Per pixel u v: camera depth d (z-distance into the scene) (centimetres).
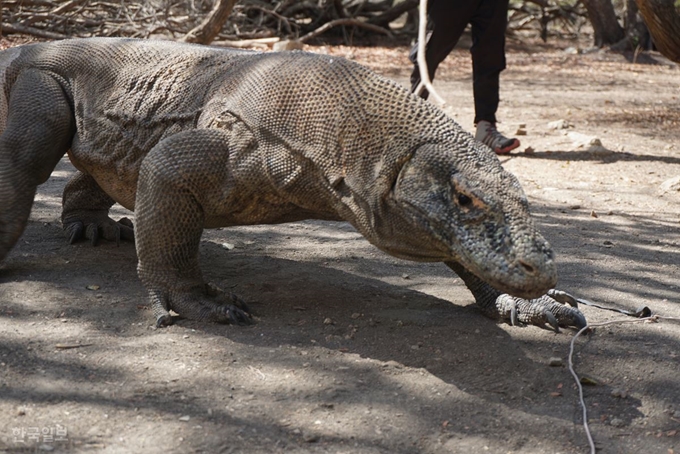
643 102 1305
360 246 528
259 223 383
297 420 291
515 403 314
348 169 339
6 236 411
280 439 278
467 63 1744
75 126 438
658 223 630
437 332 374
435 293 437
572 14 2409
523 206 309
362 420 294
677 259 533
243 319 372
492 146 864
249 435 279
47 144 424
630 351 367
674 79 1678
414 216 318
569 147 908
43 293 400
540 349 362
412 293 435
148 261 376
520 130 966
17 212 414
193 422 284
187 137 365
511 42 2266
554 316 386
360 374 329
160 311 370
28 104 425
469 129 971
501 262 297
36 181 425
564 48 2208
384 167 329
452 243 310
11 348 334
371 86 344
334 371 330
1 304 383
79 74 435
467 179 311
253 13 1912
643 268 508
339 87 347
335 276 459
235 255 493
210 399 302
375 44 1966
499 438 289
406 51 1858
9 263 444
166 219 366
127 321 371
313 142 347
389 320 387
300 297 416
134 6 1581
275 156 354
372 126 336
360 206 339
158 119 399
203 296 381
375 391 316
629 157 870
